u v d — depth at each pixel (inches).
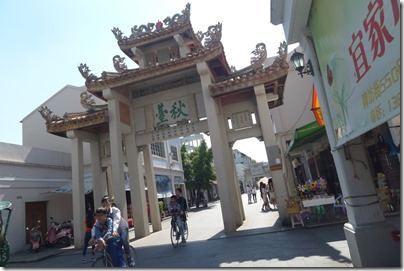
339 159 206.8
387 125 357.7
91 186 697.6
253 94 523.5
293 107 684.7
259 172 2417.6
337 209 459.8
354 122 154.6
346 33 148.9
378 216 193.2
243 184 2405.3
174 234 411.8
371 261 182.1
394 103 107.0
